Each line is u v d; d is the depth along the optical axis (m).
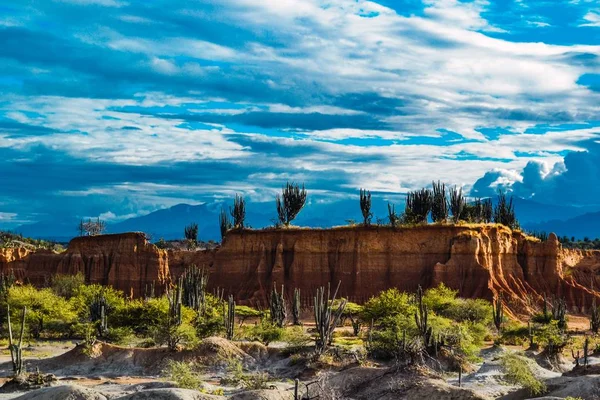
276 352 60.81
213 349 59.47
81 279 115.38
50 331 82.38
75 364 59.06
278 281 113.44
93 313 82.25
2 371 56.41
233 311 69.19
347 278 110.88
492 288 102.88
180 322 63.38
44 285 118.75
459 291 103.25
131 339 71.06
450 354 53.41
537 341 67.38
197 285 83.94
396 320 60.62
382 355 56.06
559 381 43.28
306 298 110.56
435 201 119.81
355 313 94.44
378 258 110.44
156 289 120.44
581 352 66.00
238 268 118.62
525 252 116.19
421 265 108.56
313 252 114.00
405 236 110.50
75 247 127.25
